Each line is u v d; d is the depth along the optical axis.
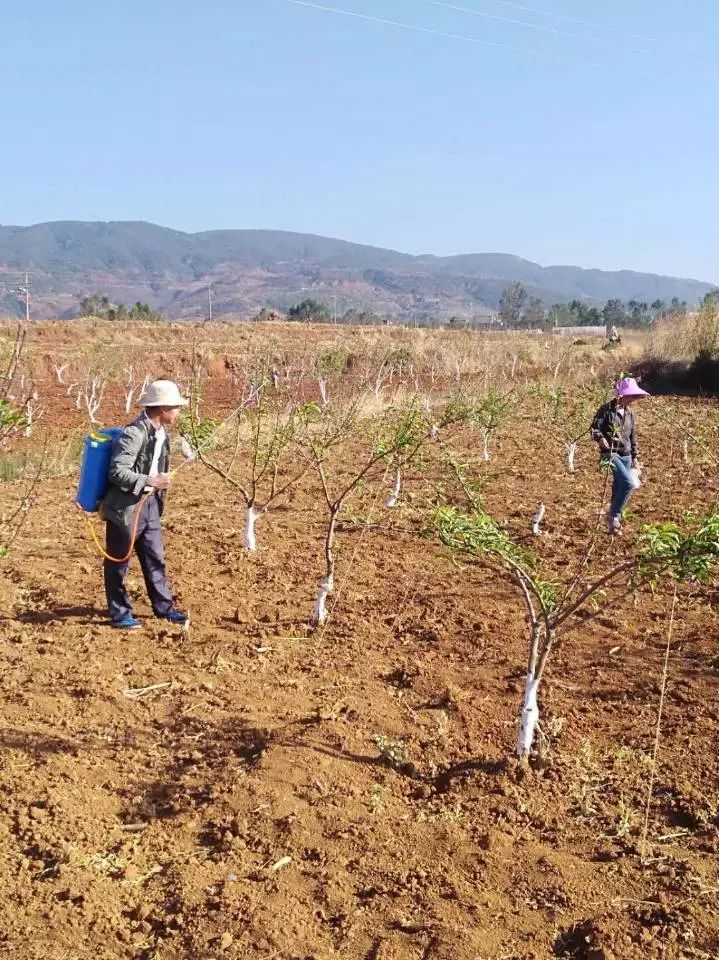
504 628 6.79
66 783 4.58
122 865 3.93
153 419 6.49
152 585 6.82
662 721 5.24
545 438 17.28
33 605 7.24
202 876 3.85
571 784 4.60
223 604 7.27
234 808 4.34
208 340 35.28
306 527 9.80
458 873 3.89
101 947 3.46
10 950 3.42
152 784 4.63
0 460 13.52
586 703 5.50
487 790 4.54
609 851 4.05
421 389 22.23
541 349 31.97
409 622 6.94
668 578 7.87
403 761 4.79
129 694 5.59
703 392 26.50
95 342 30.53
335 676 5.88
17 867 3.89
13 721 5.21
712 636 6.53
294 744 4.94
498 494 11.88
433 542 9.21
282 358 23.00
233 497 11.45
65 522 9.95
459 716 5.32
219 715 5.30
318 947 3.43
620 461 9.31
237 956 3.38
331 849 4.03
